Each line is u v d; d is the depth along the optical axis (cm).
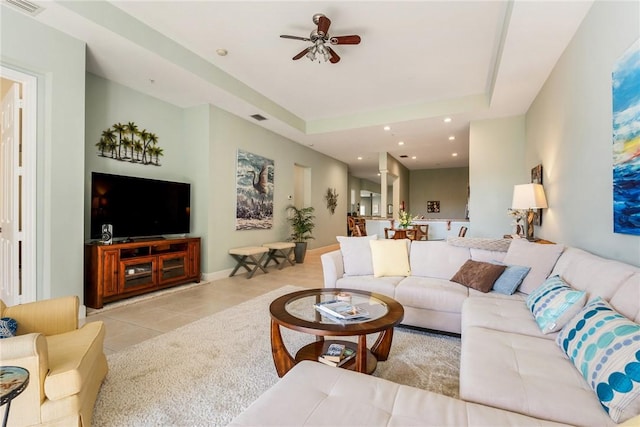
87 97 377
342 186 983
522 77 373
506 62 336
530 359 144
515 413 108
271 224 643
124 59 345
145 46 324
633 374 103
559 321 169
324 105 558
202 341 261
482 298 247
